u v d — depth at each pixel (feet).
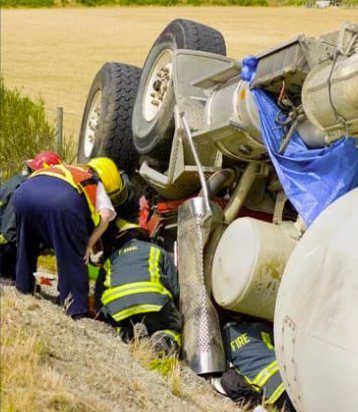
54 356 13.89
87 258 18.93
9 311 14.71
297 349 13.41
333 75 14.30
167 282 19.06
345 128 14.42
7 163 37.27
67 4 185.57
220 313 19.16
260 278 17.56
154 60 25.40
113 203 20.17
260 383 17.21
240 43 103.14
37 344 13.52
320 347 12.84
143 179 27.35
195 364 17.87
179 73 22.39
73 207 18.61
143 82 25.81
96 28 134.00
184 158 21.80
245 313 18.19
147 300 18.03
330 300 12.89
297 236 18.01
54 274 24.11
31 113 38.70
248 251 17.74
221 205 20.97
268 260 17.57
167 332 18.30
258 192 20.56
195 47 23.76
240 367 17.85
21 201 18.79
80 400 12.40
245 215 20.52
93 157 28.22
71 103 75.15
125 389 13.92
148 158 25.05
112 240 19.66
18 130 37.73
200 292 18.69
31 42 117.80
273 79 17.35
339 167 15.83
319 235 13.98
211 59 22.93
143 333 17.95
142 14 158.40
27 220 18.86
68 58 104.37
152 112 25.05
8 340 13.58
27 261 19.22
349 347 12.38
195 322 18.35
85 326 17.48
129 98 27.71
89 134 29.91
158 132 23.50
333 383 12.65
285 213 20.21
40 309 15.96
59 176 18.95
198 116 21.63
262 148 19.35
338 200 14.55
